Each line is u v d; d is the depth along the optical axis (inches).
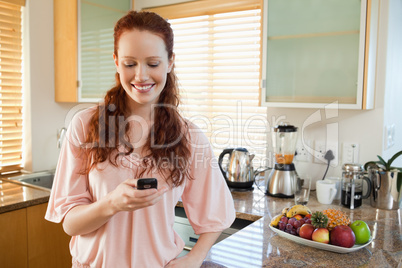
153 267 40.4
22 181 95.3
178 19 109.7
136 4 114.2
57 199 39.8
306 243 53.4
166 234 41.5
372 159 80.9
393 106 90.0
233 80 102.9
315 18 75.8
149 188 32.4
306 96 78.1
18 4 96.0
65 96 101.4
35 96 100.3
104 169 39.0
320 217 52.9
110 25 106.8
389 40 79.7
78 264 41.6
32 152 101.0
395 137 94.9
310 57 77.0
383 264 47.6
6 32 96.0
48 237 80.5
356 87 72.8
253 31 97.8
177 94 45.8
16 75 99.0
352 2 71.7
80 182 39.8
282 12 79.0
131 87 37.5
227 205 46.7
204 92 108.0
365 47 70.9
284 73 80.1
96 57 103.3
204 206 45.4
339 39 73.7
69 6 97.3
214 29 104.1
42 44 100.3
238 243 54.7
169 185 41.4
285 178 80.2
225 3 100.0
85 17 98.7
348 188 73.5
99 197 39.3
